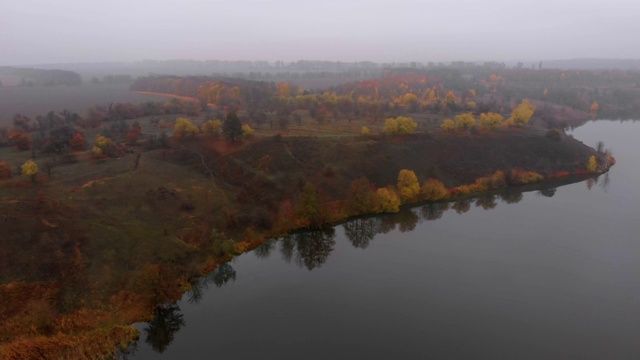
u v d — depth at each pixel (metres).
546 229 82.75
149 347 50.56
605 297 60.56
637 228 82.75
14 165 83.00
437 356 48.97
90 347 47.66
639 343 51.34
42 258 56.50
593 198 97.94
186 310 57.62
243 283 64.50
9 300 50.53
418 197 92.38
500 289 62.66
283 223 77.94
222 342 51.62
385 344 51.16
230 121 98.25
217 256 67.56
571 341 51.56
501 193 100.38
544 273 67.06
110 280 56.66
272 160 94.50
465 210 91.94
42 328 48.91
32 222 61.06
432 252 74.31
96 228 63.59
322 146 100.88
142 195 74.88
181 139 102.50
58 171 80.56
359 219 84.44
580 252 73.75
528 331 53.38
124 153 93.00
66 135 98.69
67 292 53.59
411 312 57.41
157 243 64.50
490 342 51.41
